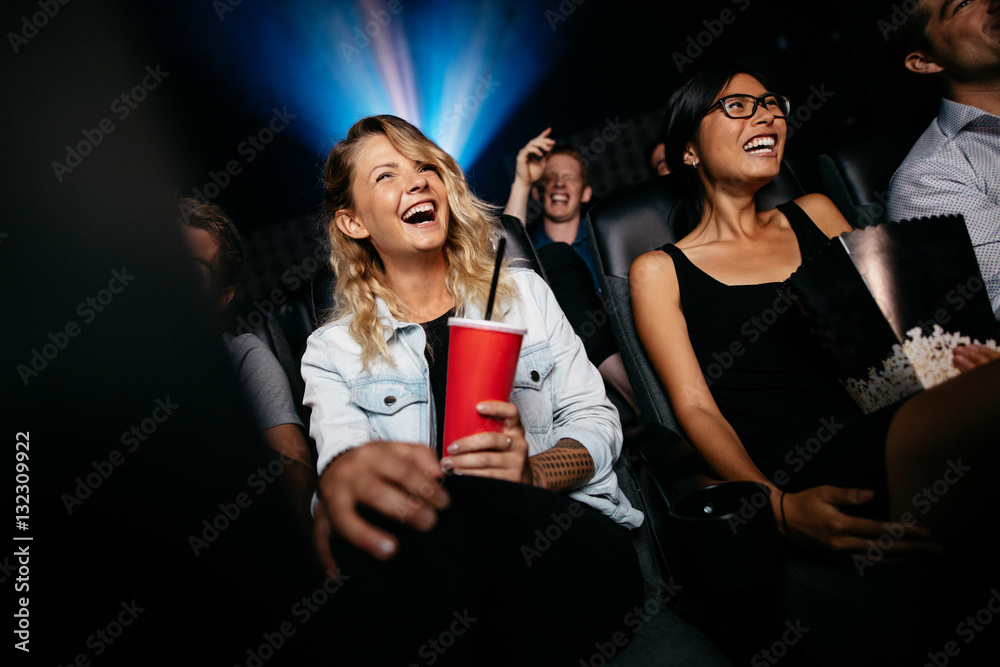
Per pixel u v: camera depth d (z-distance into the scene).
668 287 1.45
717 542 0.76
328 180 1.39
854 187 1.83
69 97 0.42
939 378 0.86
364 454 0.75
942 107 1.61
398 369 1.25
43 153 0.42
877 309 0.89
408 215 1.29
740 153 1.47
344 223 1.37
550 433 1.23
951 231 0.91
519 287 1.34
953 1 1.48
